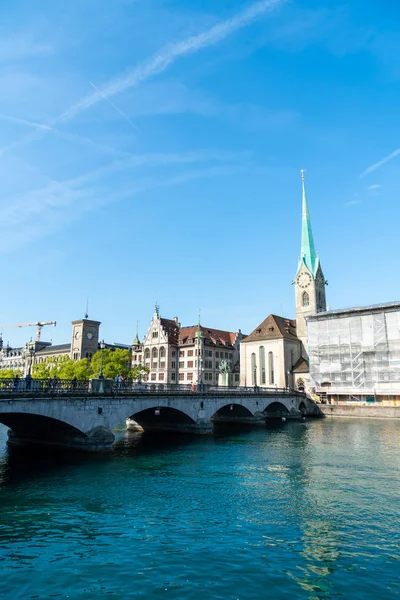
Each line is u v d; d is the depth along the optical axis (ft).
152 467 108.06
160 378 364.79
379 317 292.81
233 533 61.52
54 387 115.14
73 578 48.14
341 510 71.87
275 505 75.05
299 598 43.52
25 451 128.67
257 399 228.84
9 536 60.70
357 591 44.91
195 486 88.69
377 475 98.32
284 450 136.87
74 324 402.11
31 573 49.49
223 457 123.44
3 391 101.09
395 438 165.89
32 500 78.43
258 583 46.60
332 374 308.60
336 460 117.91
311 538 59.31
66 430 126.21
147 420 189.98
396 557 53.06
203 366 358.02
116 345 479.41
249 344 364.79
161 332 372.58
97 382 127.34
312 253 379.35
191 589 45.42
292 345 355.36
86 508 73.67
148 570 49.90
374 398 288.30
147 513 70.95
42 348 542.57
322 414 287.48
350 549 55.47
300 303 371.97
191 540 58.85
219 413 244.63
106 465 110.22
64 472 101.65
